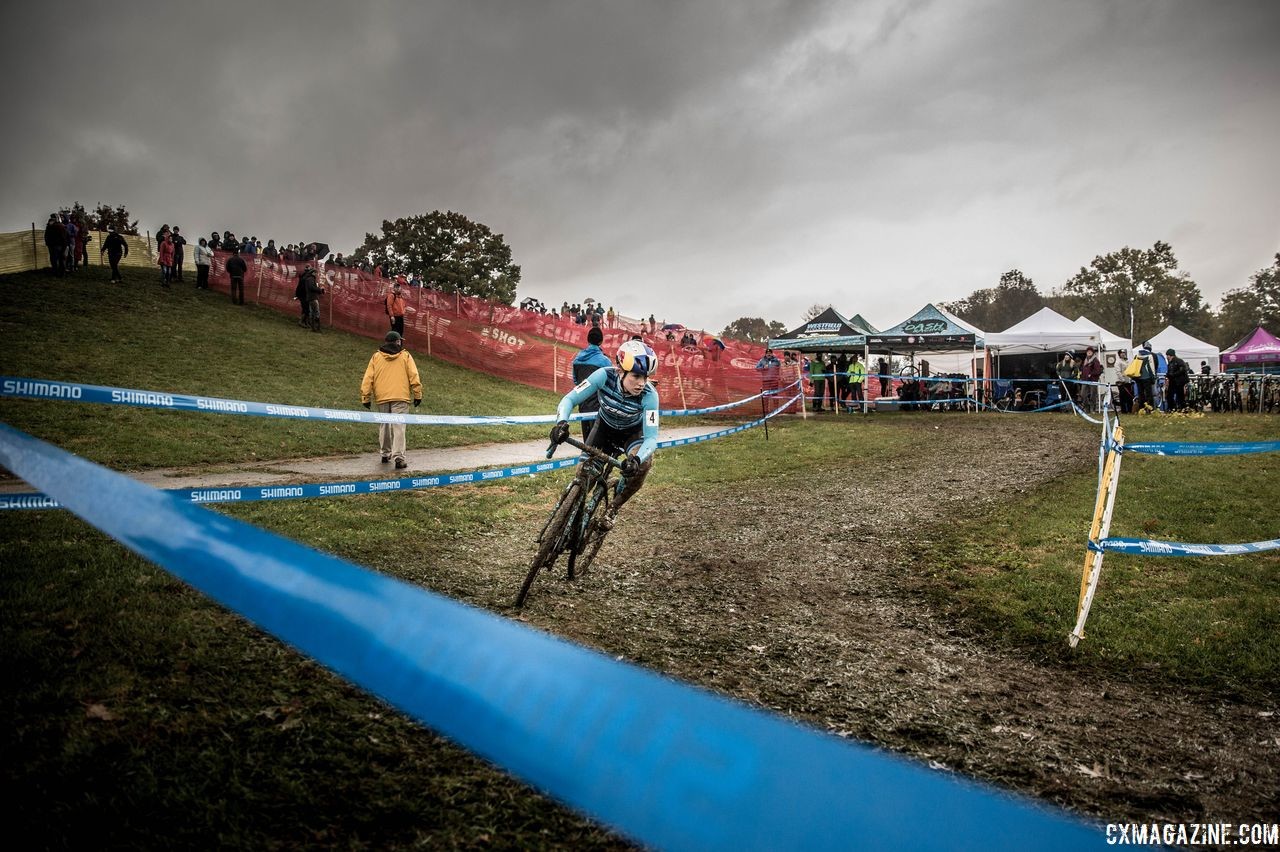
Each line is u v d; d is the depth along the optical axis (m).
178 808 2.22
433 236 62.81
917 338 21.25
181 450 9.23
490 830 2.31
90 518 1.26
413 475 8.66
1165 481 9.01
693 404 20.89
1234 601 5.06
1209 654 4.29
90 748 2.43
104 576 3.90
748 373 21.69
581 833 2.35
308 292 21.45
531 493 8.28
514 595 4.74
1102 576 5.66
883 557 6.46
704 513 8.09
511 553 5.88
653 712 0.42
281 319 22.02
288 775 2.44
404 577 4.81
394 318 20.97
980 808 0.39
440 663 0.51
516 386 20.64
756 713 0.41
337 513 6.32
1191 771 3.10
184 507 0.97
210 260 23.66
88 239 24.94
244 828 2.18
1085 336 21.72
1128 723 3.54
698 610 4.91
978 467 10.71
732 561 6.24
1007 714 3.60
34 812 2.12
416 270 62.25
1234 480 8.97
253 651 3.24
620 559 6.09
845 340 20.73
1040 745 3.29
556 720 0.43
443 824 2.31
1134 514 7.44
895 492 9.19
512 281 66.06
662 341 23.44
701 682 3.70
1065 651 4.43
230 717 2.72
